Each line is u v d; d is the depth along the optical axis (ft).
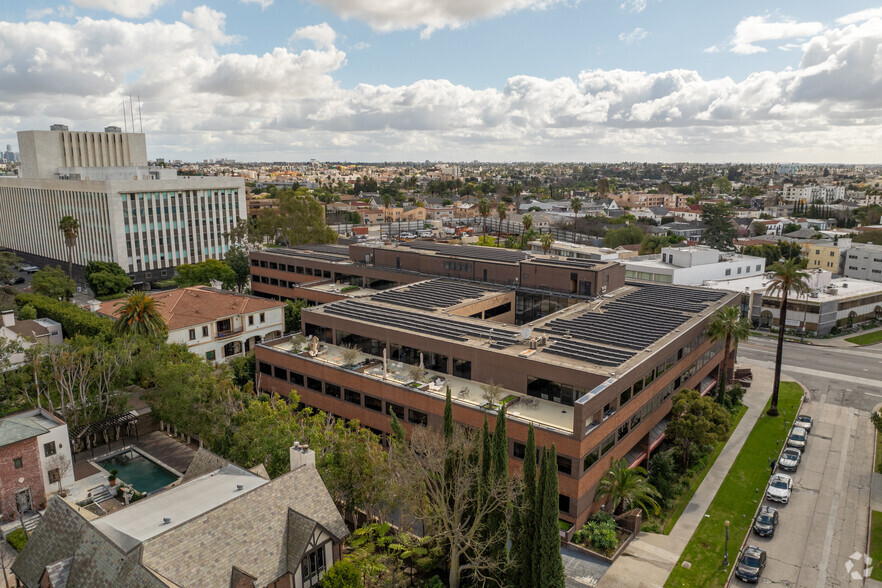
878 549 149.48
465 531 126.93
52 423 167.12
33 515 153.07
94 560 98.02
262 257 379.76
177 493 116.16
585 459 149.38
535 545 112.98
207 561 99.50
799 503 172.76
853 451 206.18
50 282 365.40
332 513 120.78
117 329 222.48
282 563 108.17
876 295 374.43
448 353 191.42
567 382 166.30
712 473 191.11
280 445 139.13
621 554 147.02
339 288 320.29
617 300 255.29
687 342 208.44
